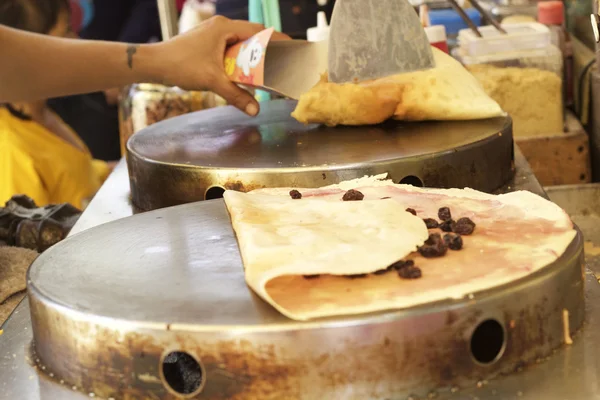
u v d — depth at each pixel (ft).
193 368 2.76
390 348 2.35
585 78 7.12
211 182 4.19
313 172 4.01
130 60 5.30
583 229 5.35
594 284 3.12
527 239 2.90
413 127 4.91
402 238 2.84
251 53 4.98
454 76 5.00
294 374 2.34
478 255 2.77
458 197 3.50
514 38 6.71
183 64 5.29
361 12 4.98
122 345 2.46
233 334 2.34
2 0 8.98
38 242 4.67
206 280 2.76
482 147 4.34
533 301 2.52
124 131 7.36
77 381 2.63
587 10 7.38
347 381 2.35
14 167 8.93
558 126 6.66
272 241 2.86
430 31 6.06
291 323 2.34
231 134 5.10
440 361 2.39
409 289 2.50
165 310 2.53
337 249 2.76
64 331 2.62
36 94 5.32
